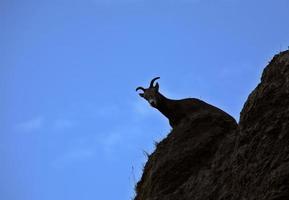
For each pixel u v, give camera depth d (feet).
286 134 173.37
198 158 213.87
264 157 175.01
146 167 231.50
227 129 221.25
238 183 181.37
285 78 187.32
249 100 192.75
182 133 221.87
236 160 186.91
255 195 169.17
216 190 192.54
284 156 169.89
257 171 174.29
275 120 179.11
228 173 192.24
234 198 179.83
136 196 230.07
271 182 164.76
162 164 216.74
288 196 160.45
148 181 222.69
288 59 190.70
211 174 199.93
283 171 164.14
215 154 207.41
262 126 182.39
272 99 185.88
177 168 214.07
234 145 199.52
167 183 213.25
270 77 192.54
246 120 189.26
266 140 177.37
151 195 214.07
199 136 219.00
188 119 228.02
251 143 181.78
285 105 181.98
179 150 217.77
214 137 216.95
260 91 190.29
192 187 202.80
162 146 225.35
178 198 203.72
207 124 221.66
